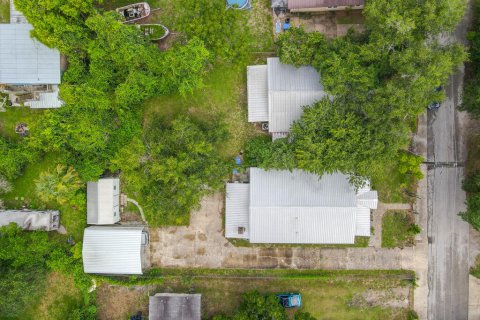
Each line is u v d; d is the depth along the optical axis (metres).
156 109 40.84
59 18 34.81
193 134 36.22
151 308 38.94
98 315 41.16
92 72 37.22
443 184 39.91
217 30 35.38
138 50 35.22
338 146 34.28
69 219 41.12
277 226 38.19
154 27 39.50
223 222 40.75
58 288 41.19
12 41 37.97
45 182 37.44
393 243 40.22
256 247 40.66
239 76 40.31
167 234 41.03
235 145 40.59
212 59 37.44
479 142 39.59
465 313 39.91
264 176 38.47
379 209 40.22
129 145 36.44
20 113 40.94
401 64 31.77
